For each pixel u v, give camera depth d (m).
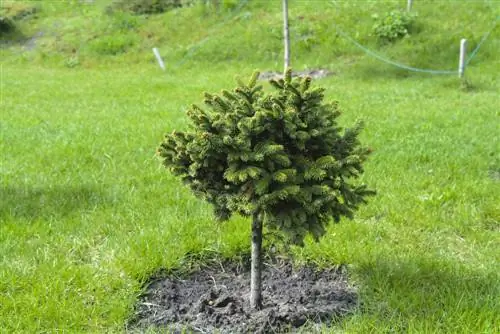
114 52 19.45
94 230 5.14
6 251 4.73
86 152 7.65
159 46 19.27
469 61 14.81
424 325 3.58
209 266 4.63
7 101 12.30
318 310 3.82
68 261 4.55
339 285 4.29
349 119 9.58
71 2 24.03
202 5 20.61
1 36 21.45
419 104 10.95
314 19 18.33
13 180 6.54
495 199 5.83
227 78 15.09
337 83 14.03
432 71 14.46
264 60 17.03
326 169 3.61
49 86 14.49
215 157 3.57
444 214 5.47
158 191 6.05
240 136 3.52
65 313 3.79
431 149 7.44
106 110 10.95
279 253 4.74
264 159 3.55
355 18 17.86
